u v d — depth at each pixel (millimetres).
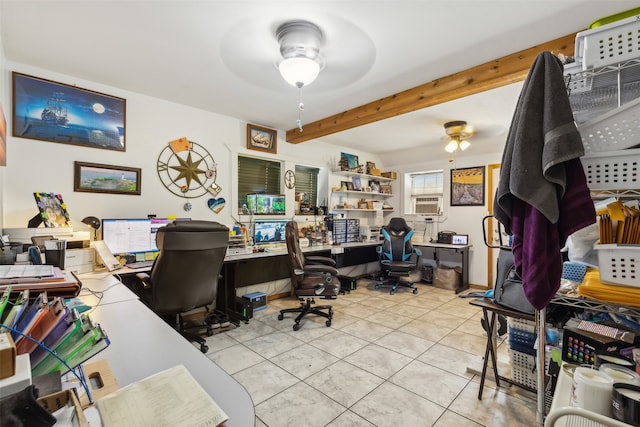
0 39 2014
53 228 2189
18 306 710
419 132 4254
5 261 1657
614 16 1171
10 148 2318
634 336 1146
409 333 2936
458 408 1800
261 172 4199
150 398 622
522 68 2113
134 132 2934
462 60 2246
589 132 1062
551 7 1671
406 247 4789
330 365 2295
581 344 1208
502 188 1129
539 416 1207
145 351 916
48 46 2117
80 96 2623
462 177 5117
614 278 1119
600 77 1210
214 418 571
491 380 2102
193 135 3334
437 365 2309
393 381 2084
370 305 3869
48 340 667
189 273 2250
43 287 1200
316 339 2777
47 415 462
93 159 2705
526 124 1038
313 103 3139
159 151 3098
